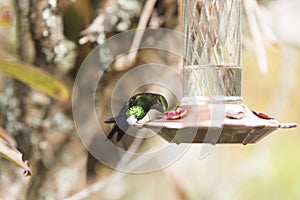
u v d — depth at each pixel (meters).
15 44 6.26
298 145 9.69
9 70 5.04
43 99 6.45
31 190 6.57
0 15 5.15
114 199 7.20
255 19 5.30
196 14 4.88
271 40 5.39
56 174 6.55
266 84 8.27
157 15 6.09
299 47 6.70
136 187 8.18
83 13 6.09
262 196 9.25
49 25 6.13
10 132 6.50
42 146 6.50
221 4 4.86
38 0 6.12
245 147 8.70
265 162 8.70
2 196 6.48
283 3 6.59
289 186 9.46
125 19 6.05
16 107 6.49
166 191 8.16
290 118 9.00
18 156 4.36
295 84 8.43
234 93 4.68
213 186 8.27
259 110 8.29
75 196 6.16
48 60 6.21
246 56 8.31
